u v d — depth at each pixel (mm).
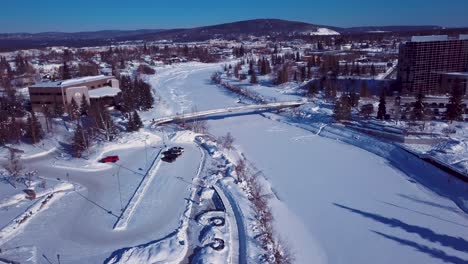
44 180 74688
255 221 60812
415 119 115250
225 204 65500
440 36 172125
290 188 79500
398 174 86438
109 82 156750
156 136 104750
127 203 65750
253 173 86688
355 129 117000
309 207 71062
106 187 72375
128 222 59469
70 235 56156
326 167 91688
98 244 53812
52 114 122812
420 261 54719
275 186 80562
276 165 93312
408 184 80875
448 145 93250
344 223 65250
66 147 96312
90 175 78312
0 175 77875
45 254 51594
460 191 74250
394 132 106875
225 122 137125
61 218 61062
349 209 70188
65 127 111438
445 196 74438
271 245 54781
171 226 58312
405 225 64312
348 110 126875
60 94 128375
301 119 137625
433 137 100438
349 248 58000
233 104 166625
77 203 66125
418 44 161375
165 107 152375
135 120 106500
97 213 62562
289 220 65875
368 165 92562
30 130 98688
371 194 76250
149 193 69500
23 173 79188
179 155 89688
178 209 63562
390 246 58375
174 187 71938
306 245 58531
